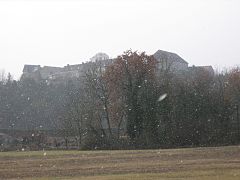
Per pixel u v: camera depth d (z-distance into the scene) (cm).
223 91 6500
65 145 6419
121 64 6556
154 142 5541
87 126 6588
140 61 6481
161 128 5722
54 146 6228
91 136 5878
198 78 7012
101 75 6925
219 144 5447
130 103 6109
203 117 5800
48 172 3148
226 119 5819
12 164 3591
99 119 6731
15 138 6638
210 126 5700
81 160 3800
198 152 4250
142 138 5609
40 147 5984
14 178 2881
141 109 6000
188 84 6291
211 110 5856
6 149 5462
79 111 6850
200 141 5556
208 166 3256
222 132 5650
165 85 6181
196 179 2548
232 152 4234
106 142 5531
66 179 2712
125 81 6494
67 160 3794
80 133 6550
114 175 2864
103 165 3481
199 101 5897
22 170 3269
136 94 6175
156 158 3903
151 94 6059
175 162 3588
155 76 6575
